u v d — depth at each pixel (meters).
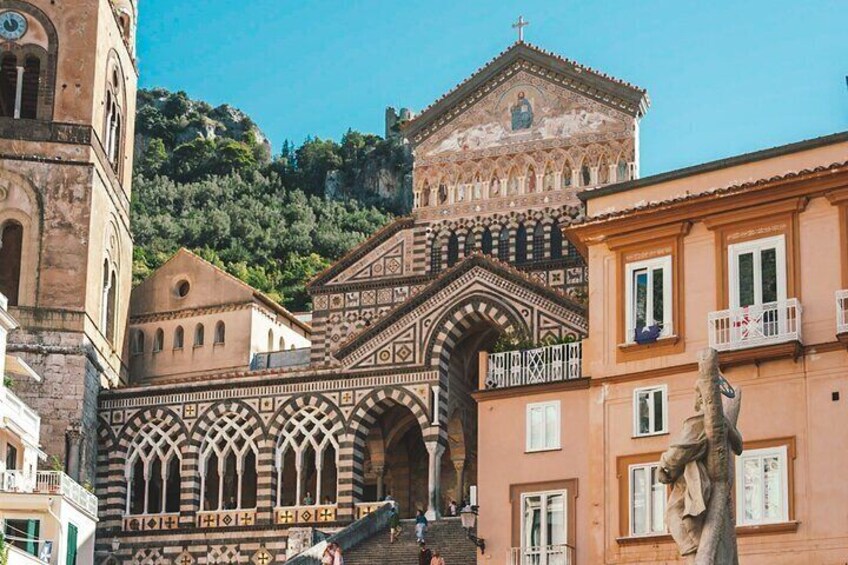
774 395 48.25
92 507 72.56
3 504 66.12
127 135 92.81
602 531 50.97
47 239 82.81
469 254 79.38
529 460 53.53
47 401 79.75
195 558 77.69
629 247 52.78
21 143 83.94
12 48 85.19
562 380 53.50
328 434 76.75
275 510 76.88
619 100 81.19
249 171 178.38
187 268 95.25
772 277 49.38
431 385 75.12
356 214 167.25
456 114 84.50
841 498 46.31
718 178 51.94
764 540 47.09
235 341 92.69
